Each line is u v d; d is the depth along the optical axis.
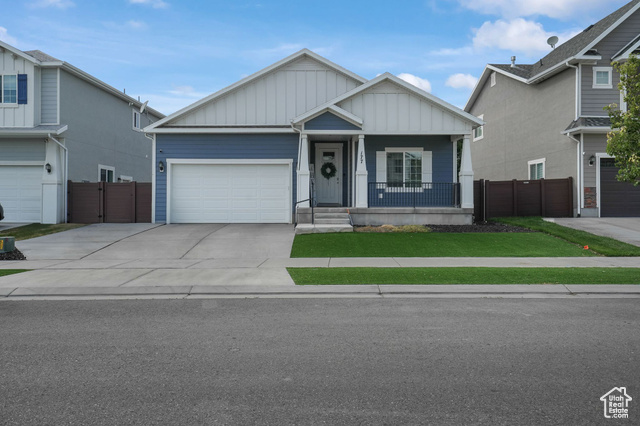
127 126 26.14
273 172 19.69
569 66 20.34
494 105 27.95
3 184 20.19
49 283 8.93
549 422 3.53
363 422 3.52
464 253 12.62
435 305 7.43
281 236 15.40
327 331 5.93
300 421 3.54
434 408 3.75
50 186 19.80
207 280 9.21
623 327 6.09
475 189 19.75
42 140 20.06
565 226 16.66
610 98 20.16
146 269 10.48
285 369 4.60
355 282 8.95
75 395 4.00
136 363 4.77
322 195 20.38
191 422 3.52
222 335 5.76
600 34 19.81
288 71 20.08
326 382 4.27
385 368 4.62
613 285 8.72
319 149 20.38
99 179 23.12
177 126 19.56
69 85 20.62
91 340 5.56
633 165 9.55
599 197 19.77
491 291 8.39
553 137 21.88
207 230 17.05
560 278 9.19
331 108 17.44
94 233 16.66
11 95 19.73
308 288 8.55
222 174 19.69
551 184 20.20
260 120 19.92
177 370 4.57
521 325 6.19
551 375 4.43
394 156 19.77
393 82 17.77
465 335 5.73
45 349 5.22
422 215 17.48
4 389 4.13
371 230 15.98
